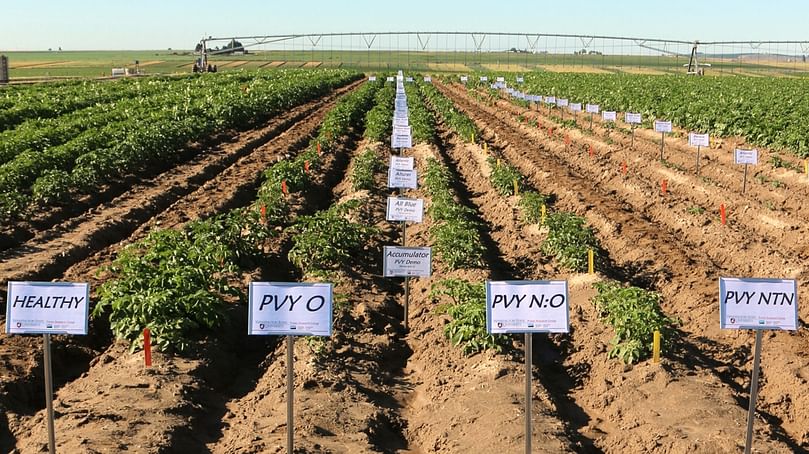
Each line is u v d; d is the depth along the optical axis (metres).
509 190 27.61
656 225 23.95
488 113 61.53
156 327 13.81
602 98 62.38
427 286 18.00
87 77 113.00
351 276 18.42
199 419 11.83
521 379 12.91
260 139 41.81
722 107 46.00
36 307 9.64
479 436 11.14
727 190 27.56
